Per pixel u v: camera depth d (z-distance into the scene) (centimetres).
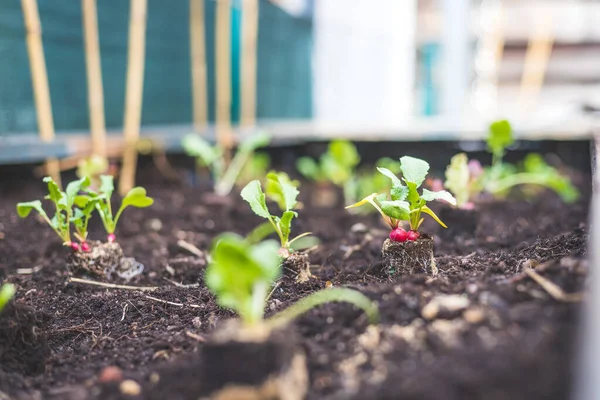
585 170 120
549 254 53
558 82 213
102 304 57
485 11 194
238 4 158
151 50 141
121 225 86
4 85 104
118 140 116
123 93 137
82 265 63
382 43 207
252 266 36
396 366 38
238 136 130
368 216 92
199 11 133
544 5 204
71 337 52
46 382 45
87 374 45
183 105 155
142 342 49
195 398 39
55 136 111
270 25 171
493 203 91
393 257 55
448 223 71
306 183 125
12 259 72
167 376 42
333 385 38
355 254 69
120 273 65
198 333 50
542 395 35
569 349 37
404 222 82
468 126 137
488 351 38
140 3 98
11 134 107
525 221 83
